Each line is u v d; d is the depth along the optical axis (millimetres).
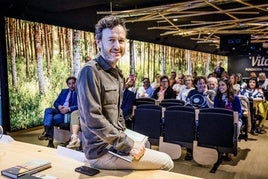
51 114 4777
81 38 7410
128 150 1622
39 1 5500
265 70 14844
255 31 8828
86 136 1717
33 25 6188
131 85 7004
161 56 11273
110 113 1670
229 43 10125
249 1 6570
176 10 6133
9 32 5727
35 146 2334
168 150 4027
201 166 3893
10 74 5781
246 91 6707
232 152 3682
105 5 7273
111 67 1667
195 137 3877
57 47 6777
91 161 1781
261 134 5934
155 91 6816
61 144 4695
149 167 1773
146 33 9844
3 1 5434
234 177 3504
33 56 6227
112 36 1604
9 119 5785
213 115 3699
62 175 1710
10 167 1835
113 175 1695
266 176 3537
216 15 8109
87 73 1568
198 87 5008
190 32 9000
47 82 6578
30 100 6211
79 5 5832
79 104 1615
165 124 4078
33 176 1644
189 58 13508
